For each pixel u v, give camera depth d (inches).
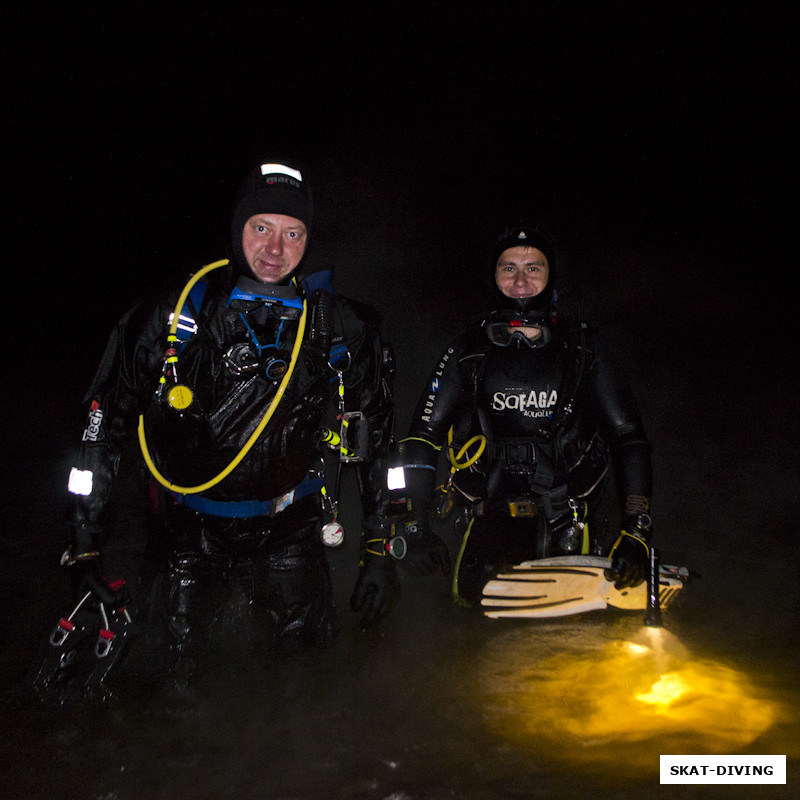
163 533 112.4
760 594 139.0
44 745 85.4
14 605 130.7
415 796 75.0
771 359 429.1
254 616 119.0
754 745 84.6
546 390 131.4
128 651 105.1
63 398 329.4
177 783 77.8
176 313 105.7
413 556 125.0
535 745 85.0
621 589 121.0
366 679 102.7
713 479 233.0
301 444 111.9
